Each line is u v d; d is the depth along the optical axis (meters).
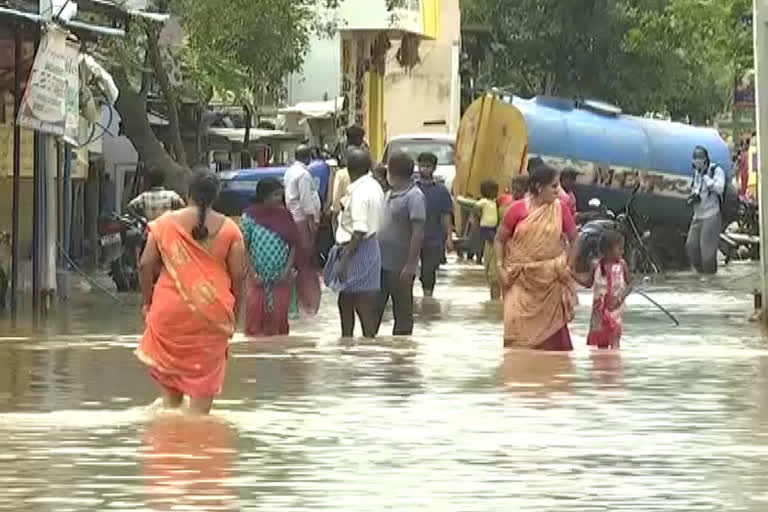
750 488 26.23
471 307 62.94
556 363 43.19
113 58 81.75
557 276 45.69
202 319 33.59
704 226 89.12
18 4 54.62
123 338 49.50
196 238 33.69
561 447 29.92
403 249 49.88
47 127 54.31
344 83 124.69
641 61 152.38
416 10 123.12
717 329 55.16
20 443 30.16
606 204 92.44
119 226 69.19
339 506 24.72
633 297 70.94
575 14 152.75
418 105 138.75
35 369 41.38
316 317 57.34
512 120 88.81
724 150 96.88
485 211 74.12
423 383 38.81
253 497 25.34
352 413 33.97
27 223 70.81
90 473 27.25
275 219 50.09
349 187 49.69
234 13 89.50
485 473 27.34
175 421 32.84
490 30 156.75
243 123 121.62
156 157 86.88
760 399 36.47
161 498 25.28
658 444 30.34
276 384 38.53
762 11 56.62
